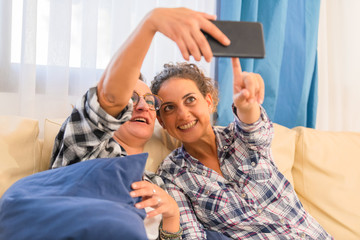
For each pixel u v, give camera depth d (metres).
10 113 1.35
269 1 1.84
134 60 0.68
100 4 1.49
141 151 1.13
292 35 1.93
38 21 1.39
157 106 1.08
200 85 1.13
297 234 1.02
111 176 0.68
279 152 1.38
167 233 0.90
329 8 2.19
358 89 2.18
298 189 1.40
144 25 0.63
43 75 1.40
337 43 2.18
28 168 0.98
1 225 0.57
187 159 1.12
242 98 0.85
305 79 1.95
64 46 1.37
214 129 1.17
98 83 0.78
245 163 1.09
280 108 1.93
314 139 1.45
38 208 0.56
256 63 1.82
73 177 0.67
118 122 0.80
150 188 0.73
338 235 1.32
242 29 0.61
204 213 1.05
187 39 0.56
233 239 1.01
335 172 1.38
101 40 1.50
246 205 1.05
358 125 2.18
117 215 0.56
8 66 1.34
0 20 1.33
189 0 1.65
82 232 0.52
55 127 1.10
